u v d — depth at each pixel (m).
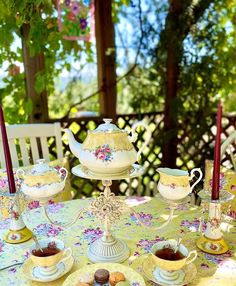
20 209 1.13
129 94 2.91
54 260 0.85
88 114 2.80
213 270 0.92
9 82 2.16
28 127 1.78
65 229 1.18
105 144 0.87
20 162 2.05
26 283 0.87
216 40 2.60
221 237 1.03
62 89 2.81
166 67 2.68
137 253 1.02
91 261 0.97
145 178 2.89
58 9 2.11
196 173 1.63
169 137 2.80
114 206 0.97
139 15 2.61
